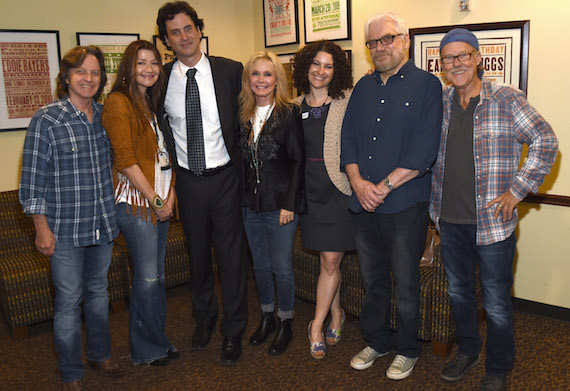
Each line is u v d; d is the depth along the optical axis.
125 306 3.55
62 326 2.40
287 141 2.60
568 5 2.81
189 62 2.58
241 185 2.73
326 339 2.95
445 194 2.36
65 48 3.81
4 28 3.56
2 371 2.79
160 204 2.45
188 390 2.55
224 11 4.50
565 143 2.96
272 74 2.54
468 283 2.46
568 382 2.49
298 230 3.66
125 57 2.40
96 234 2.38
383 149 2.37
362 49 3.72
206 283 2.91
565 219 3.05
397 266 2.45
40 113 2.24
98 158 2.38
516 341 2.90
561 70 2.89
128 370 2.74
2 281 3.11
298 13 4.11
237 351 2.79
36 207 2.22
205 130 2.60
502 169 2.19
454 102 2.31
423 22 3.34
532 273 3.23
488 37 3.09
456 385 2.50
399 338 2.58
